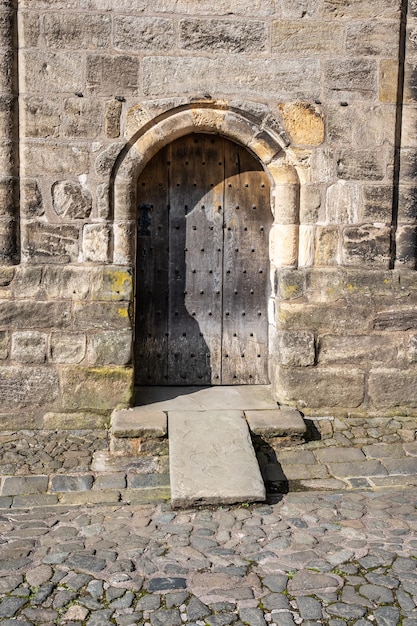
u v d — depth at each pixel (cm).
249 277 642
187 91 588
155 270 635
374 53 599
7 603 369
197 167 629
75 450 562
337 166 605
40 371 590
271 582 388
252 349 646
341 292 611
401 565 404
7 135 577
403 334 618
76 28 575
